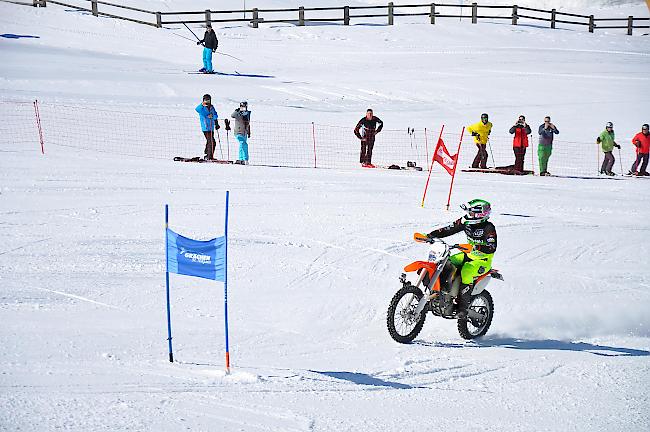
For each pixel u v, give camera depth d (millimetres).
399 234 30016
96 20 94812
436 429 13227
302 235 29000
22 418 12445
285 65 80188
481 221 20016
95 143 46219
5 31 84125
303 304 21516
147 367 15703
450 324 21703
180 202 33469
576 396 15578
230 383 14969
